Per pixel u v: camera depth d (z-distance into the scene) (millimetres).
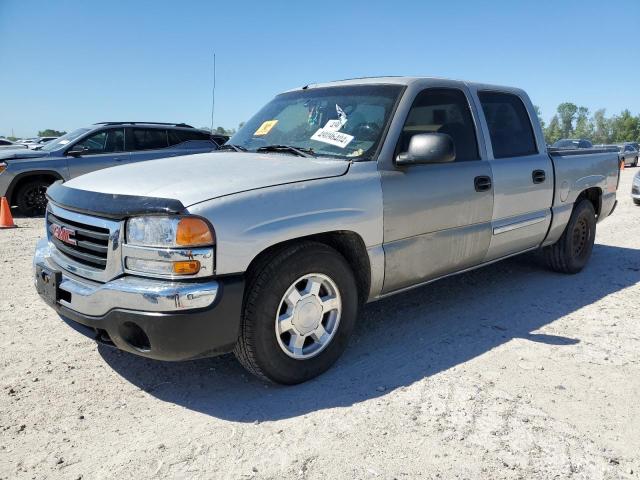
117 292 2812
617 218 9977
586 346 3859
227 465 2520
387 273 3648
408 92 3902
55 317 4414
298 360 3236
